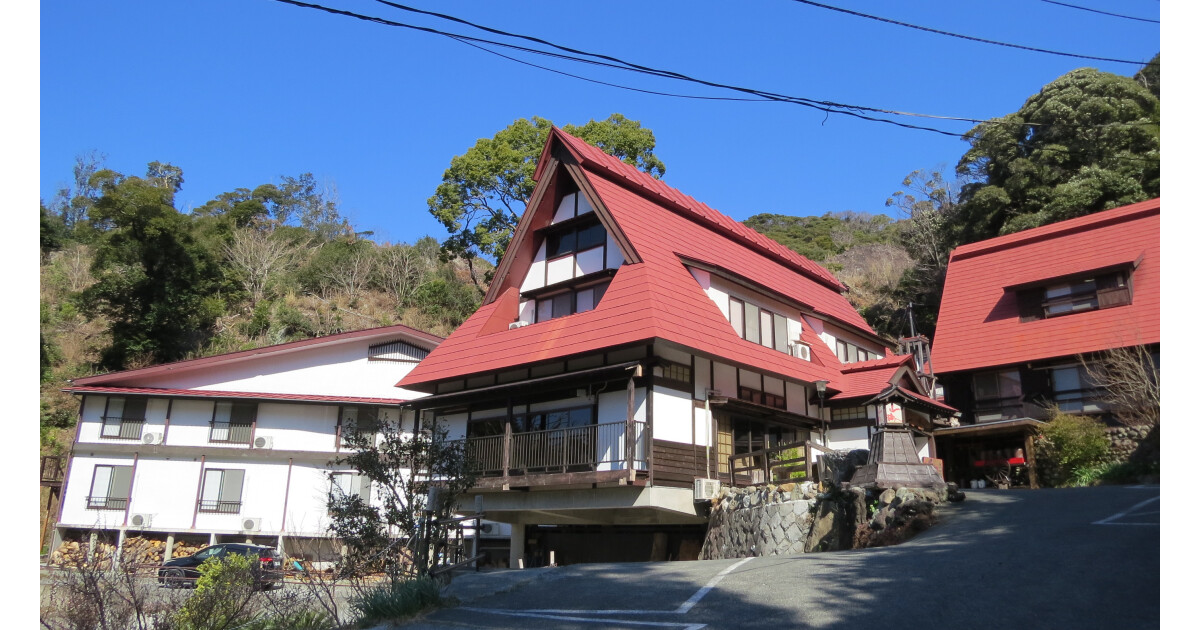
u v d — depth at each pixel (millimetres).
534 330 20000
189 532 28344
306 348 31531
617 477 16359
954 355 27484
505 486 18234
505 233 40219
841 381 22953
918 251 45094
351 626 9336
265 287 49875
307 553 28125
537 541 22047
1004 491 15477
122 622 8945
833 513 14008
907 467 14047
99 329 41719
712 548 17094
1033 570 8305
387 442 12328
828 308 25953
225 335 42438
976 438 25000
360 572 11133
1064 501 13070
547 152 22562
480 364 20219
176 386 30156
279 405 30359
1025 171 38125
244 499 29062
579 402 18641
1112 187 34125
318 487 29641
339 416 30781
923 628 6816
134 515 28156
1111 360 21656
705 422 18516
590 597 9672
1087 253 27703
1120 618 6504
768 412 19828
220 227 51219
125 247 36656
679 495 17219
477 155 39844
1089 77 38312
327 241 62219
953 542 10773
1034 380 25391
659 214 22156
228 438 29656
